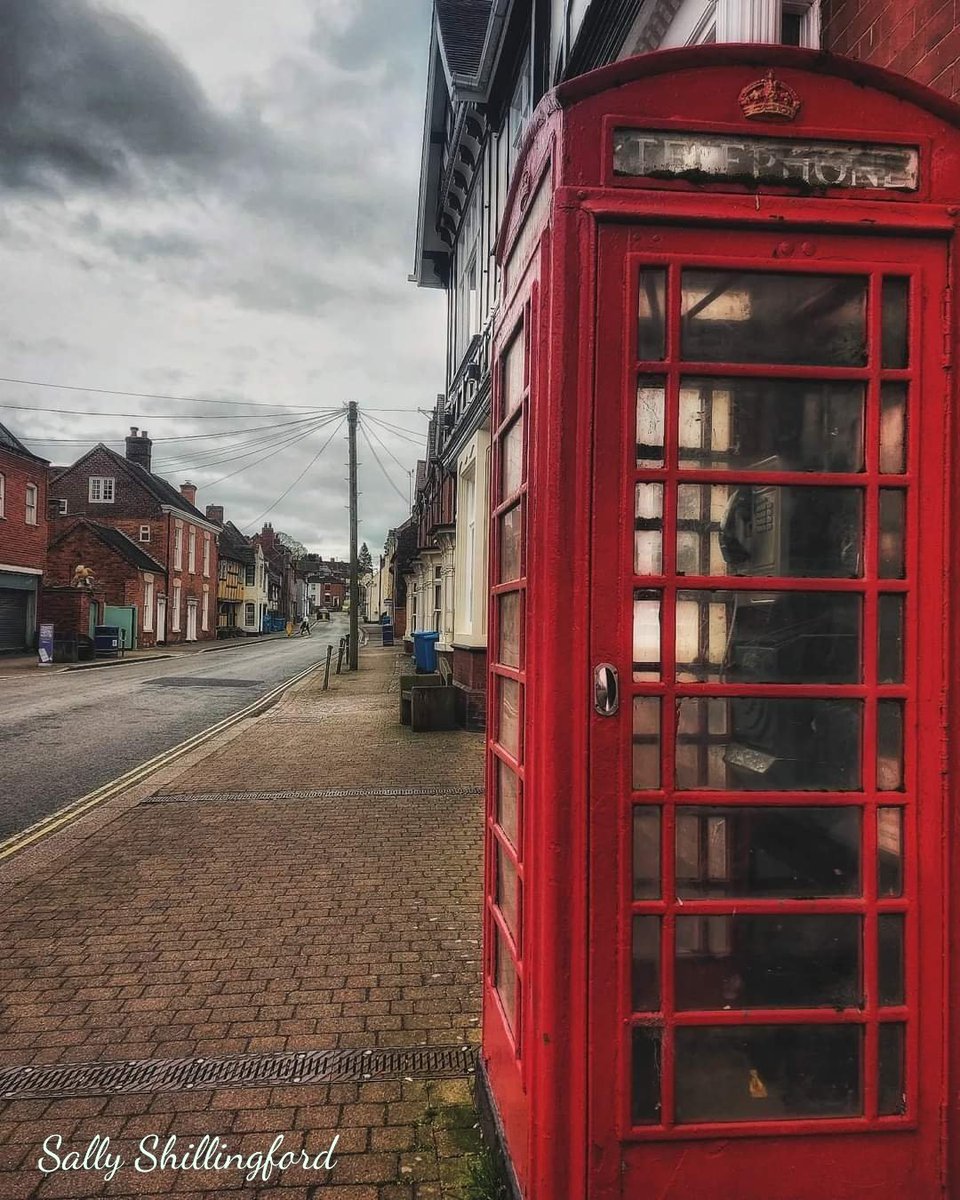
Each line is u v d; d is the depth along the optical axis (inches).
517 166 94.0
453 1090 111.3
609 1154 72.5
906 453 75.1
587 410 72.9
